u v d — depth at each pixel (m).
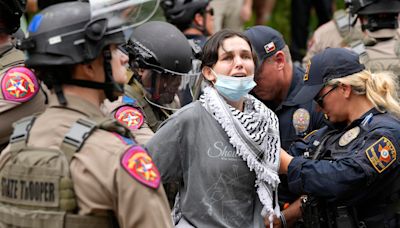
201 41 14.70
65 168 7.22
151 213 7.23
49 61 7.41
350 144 10.11
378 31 14.05
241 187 9.08
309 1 21.56
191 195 9.02
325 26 16.45
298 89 12.06
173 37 10.71
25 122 7.66
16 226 7.40
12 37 11.14
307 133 11.83
